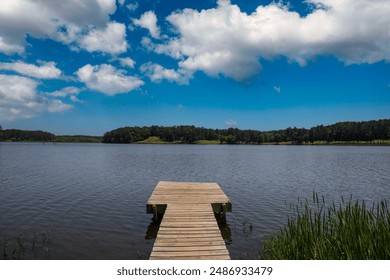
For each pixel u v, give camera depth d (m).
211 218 12.45
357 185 27.72
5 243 11.84
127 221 15.55
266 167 45.38
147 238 13.03
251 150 117.94
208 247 9.31
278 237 10.32
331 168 43.66
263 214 17.06
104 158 64.56
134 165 47.84
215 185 20.66
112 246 12.05
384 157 69.25
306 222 8.06
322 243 6.85
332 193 23.75
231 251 11.55
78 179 30.70
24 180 29.62
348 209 7.01
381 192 24.25
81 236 13.13
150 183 28.56
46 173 35.66
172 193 17.81
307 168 43.75
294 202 20.36
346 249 6.13
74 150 108.62
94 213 17.08
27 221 15.34
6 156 68.25
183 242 9.70
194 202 15.42
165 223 11.73
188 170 40.66
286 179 31.80
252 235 13.39
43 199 20.69
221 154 84.94
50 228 14.22
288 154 84.88
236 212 17.56
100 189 24.97
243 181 30.36
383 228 5.84
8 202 19.62
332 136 186.38
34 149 114.38
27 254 11.05
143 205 19.23
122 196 22.09
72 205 18.98
